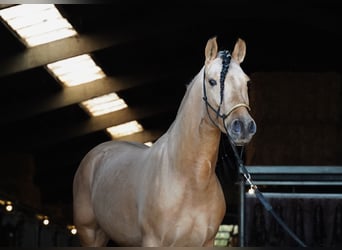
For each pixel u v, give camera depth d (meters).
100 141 23.58
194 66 18.66
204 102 5.28
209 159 5.34
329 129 14.16
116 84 18.44
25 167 20.44
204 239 5.43
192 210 5.36
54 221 20.22
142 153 6.06
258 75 14.45
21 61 15.52
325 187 12.96
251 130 4.98
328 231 8.02
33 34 15.07
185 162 5.34
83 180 6.84
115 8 15.00
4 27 14.27
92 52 15.90
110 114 21.06
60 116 20.48
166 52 18.38
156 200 5.41
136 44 17.31
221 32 18.39
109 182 6.23
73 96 18.38
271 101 14.34
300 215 8.09
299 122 14.25
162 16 15.80
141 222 5.56
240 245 7.91
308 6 15.89
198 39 18.28
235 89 5.08
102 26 15.65
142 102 21.09
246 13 16.00
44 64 15.52
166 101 20.94
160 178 5.45
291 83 14.37
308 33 18.41
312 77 14.34
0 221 16.39
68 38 15.59
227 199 19.44
